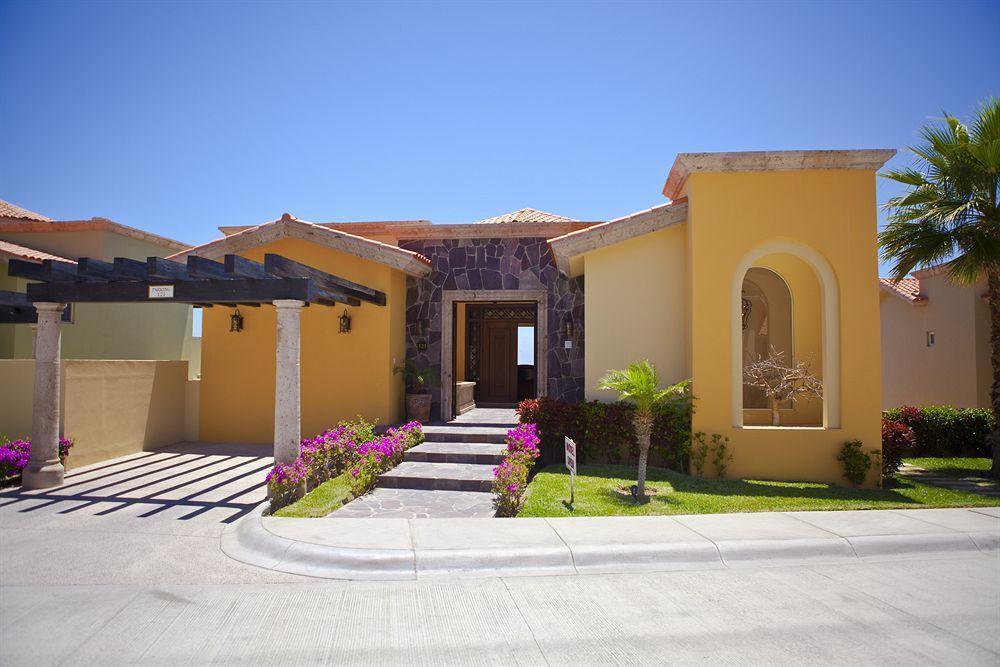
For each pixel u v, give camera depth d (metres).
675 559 6.00
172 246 17.30
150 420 12.06
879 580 5.50
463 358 17.16
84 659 3.96
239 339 12.94
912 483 9.70
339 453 9.38
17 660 3.93
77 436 10.34
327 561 5.79
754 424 11.80
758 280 12.20
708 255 9.94
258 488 8.91
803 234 9.79
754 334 12.19
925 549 6.36
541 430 10.69
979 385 14.99
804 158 9.69
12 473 9.04
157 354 17.25
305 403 12.41
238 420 12.86
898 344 18.12
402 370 12.57
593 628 4.48
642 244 11.09
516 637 4.33
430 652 4.09
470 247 13.35
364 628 4.46
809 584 5.40
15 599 4.95
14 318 11.15
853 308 9.67
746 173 9.93
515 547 6.03
